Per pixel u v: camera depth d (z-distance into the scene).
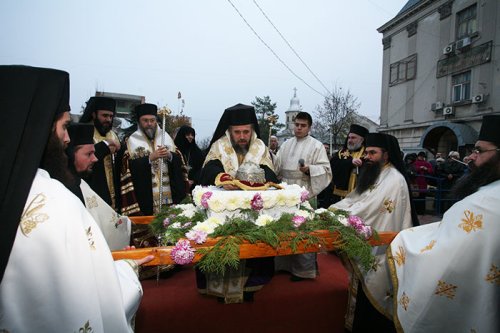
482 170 1.93
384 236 2.34
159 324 2.84
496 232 1.64
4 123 1.07
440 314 1.79
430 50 17.91
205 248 1.97
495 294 1.63
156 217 2.86
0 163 1.04
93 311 1.09
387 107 21.06
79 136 2.26
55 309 1.05
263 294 3.47
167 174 4.09
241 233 2.07
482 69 15.14
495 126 1.89
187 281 3.81
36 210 1.07
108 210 2.46
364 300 2.69
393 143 3.04
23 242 1.04
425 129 18.30
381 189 2.87
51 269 1.05
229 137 3.46
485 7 14.95
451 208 1.91
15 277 1.03
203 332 2.73
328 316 3.03
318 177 4.16
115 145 3.64
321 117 24.27
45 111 1.14
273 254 2.08
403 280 2.01
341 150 5.77
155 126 4.06
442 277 1.77
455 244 1.75
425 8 18.09
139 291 1.46
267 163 3.40
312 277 3.86
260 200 2.33
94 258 1.18
